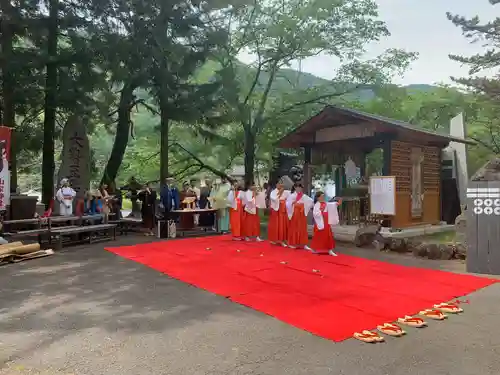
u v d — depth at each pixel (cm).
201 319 474
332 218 914
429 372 343
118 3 1338
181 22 1392
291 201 981
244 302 537
